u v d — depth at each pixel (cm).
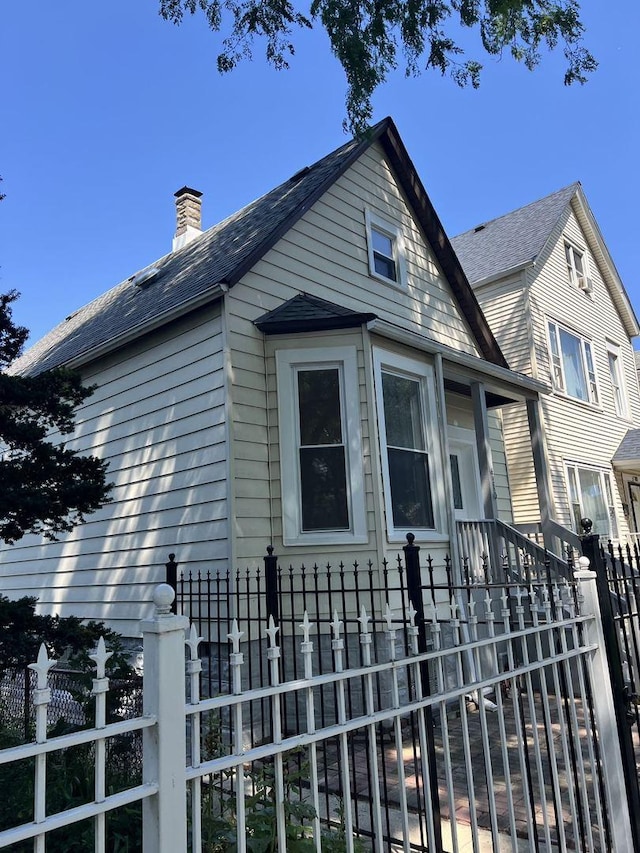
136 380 813
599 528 1452
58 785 362
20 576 1016
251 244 754
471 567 803
